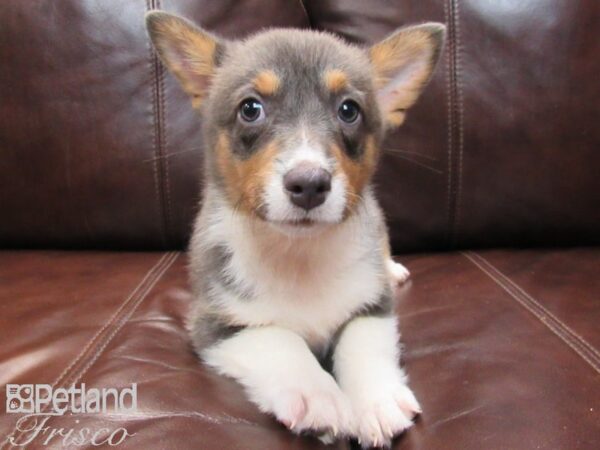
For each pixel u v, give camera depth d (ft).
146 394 0.90
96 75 1.62
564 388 0.92
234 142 1.16
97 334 1.11
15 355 1.03
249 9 1.71
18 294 1.31
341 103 1.15
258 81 1.12
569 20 1.57
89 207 1.65
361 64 1.26
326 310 1.17
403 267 1.51
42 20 1.61
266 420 0.89
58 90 1.62
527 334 1.10
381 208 1.55
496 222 1.63
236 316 1.14
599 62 1.57
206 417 0.86
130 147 1.63
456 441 0.81
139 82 1.62
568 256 1.53
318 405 0.88
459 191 1.62
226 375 1.01
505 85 1.59
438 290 1.35
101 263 1.54
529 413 0.86
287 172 1.01
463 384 0.95
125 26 1.62
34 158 1.63
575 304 1.21
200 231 1.29
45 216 1.65
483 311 1.21
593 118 1.57
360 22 1.66
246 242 1.18
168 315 1.23
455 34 1.60
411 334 1.16
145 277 1.43
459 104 1.60
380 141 1.31
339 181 1.06
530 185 1.60
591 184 1.59
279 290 1.16
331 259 1.18
